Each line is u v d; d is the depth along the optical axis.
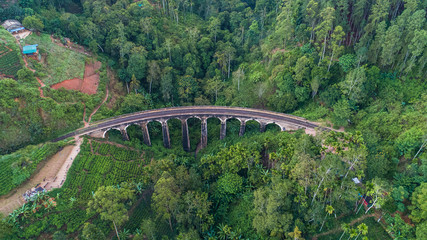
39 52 117.00
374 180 73.25
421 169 77.00
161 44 145.62
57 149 98.94
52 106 105.62
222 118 118.81
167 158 103.38
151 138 122.69
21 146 97.00
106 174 97.81
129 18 145.88
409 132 87.00
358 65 108.69
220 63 144.00
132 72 128.75
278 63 130.25
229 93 134.12
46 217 80.44
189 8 180.62
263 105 128.50
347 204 78.62
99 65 131.12
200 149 123.62
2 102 96.69
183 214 80.00
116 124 110.12
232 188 89.06
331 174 72.75
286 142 95.56
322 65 115.38
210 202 84.62
